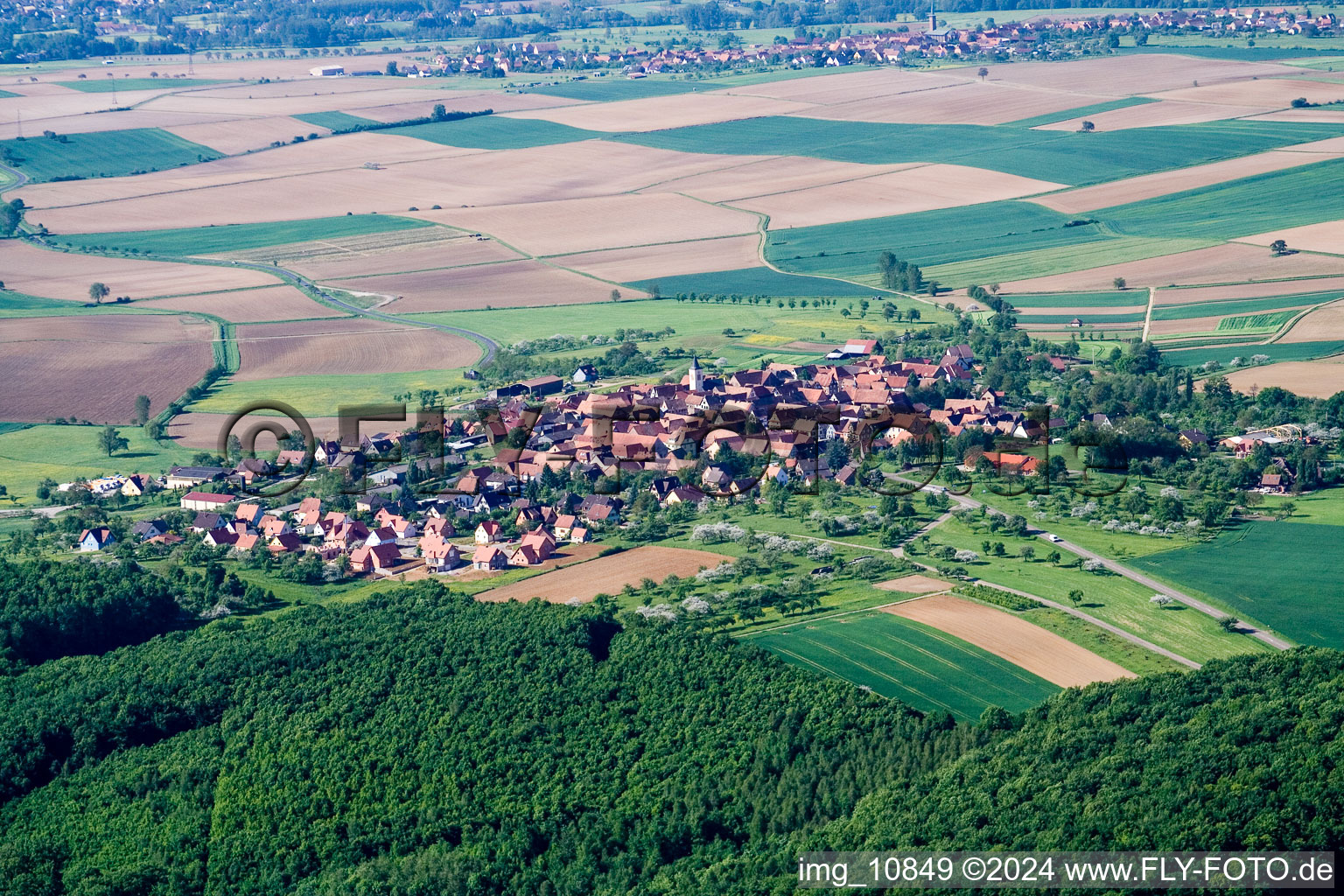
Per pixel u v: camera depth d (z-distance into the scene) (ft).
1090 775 600.80
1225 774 585.63
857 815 613.11
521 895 615.98
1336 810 554.87
